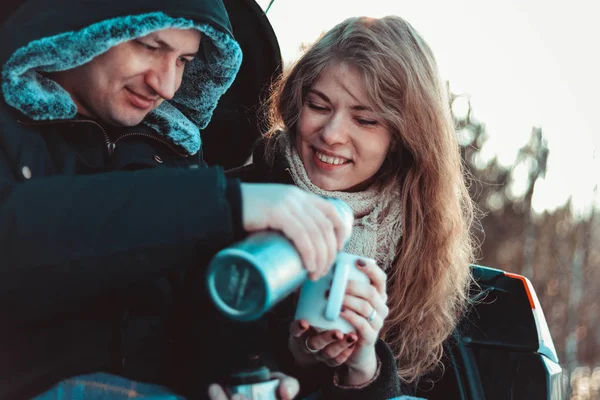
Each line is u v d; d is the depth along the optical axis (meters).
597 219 18.02
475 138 15.33
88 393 1.44
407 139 2.25
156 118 1.83
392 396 1.79
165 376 1.73
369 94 2.16
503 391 2.35
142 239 1.21
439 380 2.35
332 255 1.23
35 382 1.42
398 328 2.36
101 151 1.70
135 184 1.24
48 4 1.54
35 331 1.41
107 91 1.62
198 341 1.77
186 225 1.21
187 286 1.77
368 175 2.27
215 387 1.52
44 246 1.20
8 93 1.51
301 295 1.59
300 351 1.83
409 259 2.35
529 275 16.62
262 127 2.50
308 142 2.26
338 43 2.21
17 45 1.52
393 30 2.25
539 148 17.11
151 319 1.67
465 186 2.59
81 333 1.48
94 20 1.52
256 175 2.42
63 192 1.24
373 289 1.58
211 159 2.60
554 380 2.37
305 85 2.26
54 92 1.57
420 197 2.37
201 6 1.63
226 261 1.13
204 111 2.04
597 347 17.11
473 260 2.75
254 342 1.80
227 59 1.88
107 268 1.22
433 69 2.31
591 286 17.69
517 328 2.40
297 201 1.24
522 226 16.81
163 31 1.57
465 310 2.41
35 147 1.53
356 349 1.67
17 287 1.24
